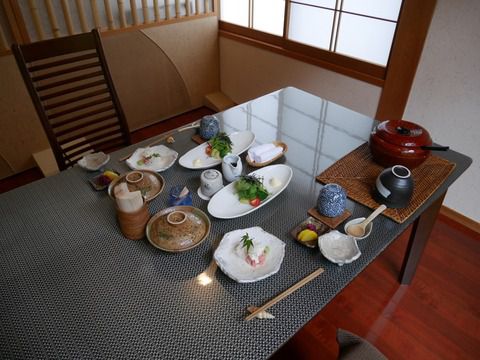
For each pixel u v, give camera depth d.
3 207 1.18
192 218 1.06
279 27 2.83
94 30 1.67
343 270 0.96
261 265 0.97
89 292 0.91
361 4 2.23
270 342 0.80
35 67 1.57
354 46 2.39
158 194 1.21
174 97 3.33
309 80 2.75
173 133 1.58
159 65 3.04
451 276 1.85
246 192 1.17
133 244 1.05
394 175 1.12
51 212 1.16
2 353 0.79
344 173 1.32
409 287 1.79
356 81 2.42
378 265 1.90
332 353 1.53
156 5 2.77
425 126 2.14
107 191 1.24
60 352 0.79
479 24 1.70
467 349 1.54
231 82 3.49
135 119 3.16
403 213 1.14
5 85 2.33
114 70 2.80
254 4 2.91
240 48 3.18
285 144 1.47
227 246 1.01
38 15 2.29
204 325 0.83
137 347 0.79
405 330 1.61
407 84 2.12
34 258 1.01
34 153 2.67
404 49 2.05
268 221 1.12
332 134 1.57
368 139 1.52
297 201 1.20
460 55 1.83
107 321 0.84
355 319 1.65
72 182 1.29
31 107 2.50
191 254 1.01
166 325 0.83
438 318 1.66
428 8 1.85
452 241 2.05
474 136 1.94
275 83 3.04
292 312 0.86
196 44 3.20
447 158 1.41
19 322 0.85
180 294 0.90
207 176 1.20
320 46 2.61
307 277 0.94
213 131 1.50
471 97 1.87
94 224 1.12
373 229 1.09
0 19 2.18
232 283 0.93
